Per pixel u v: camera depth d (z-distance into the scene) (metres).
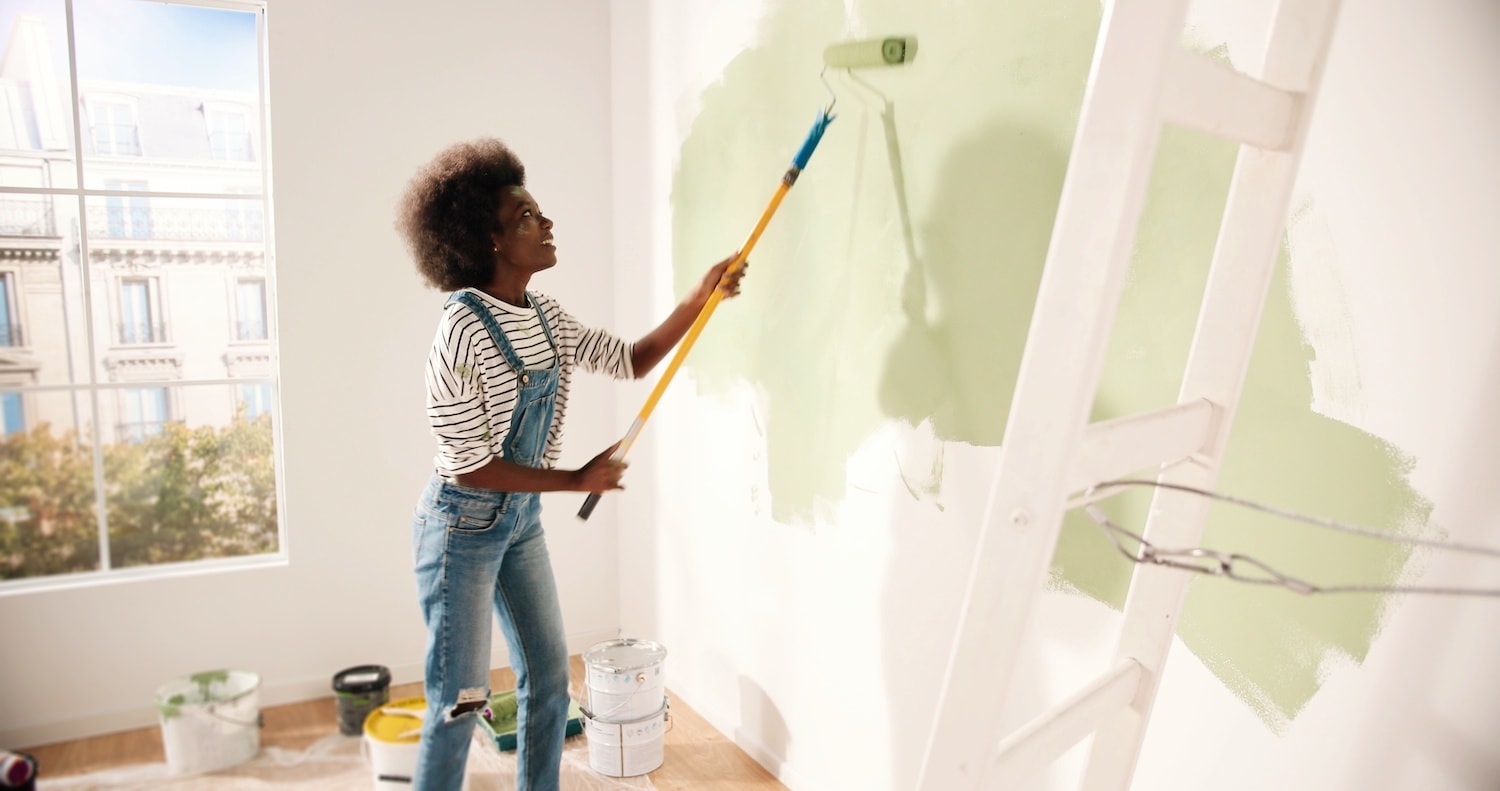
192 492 7.92
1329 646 1.17
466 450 1.71
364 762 2.40
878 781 1.95
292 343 2.62
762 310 2.19
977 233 1.61
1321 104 1.15
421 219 1.80
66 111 6.41
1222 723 1.30
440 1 2.67
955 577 1.72
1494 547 1.01
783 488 2.17
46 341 6.44
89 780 2.30
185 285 6.64
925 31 1.68
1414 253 1.06
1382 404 1.11
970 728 0.88
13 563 7.64
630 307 2.89
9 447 7.42
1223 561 0.81
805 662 2.15
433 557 1.79
